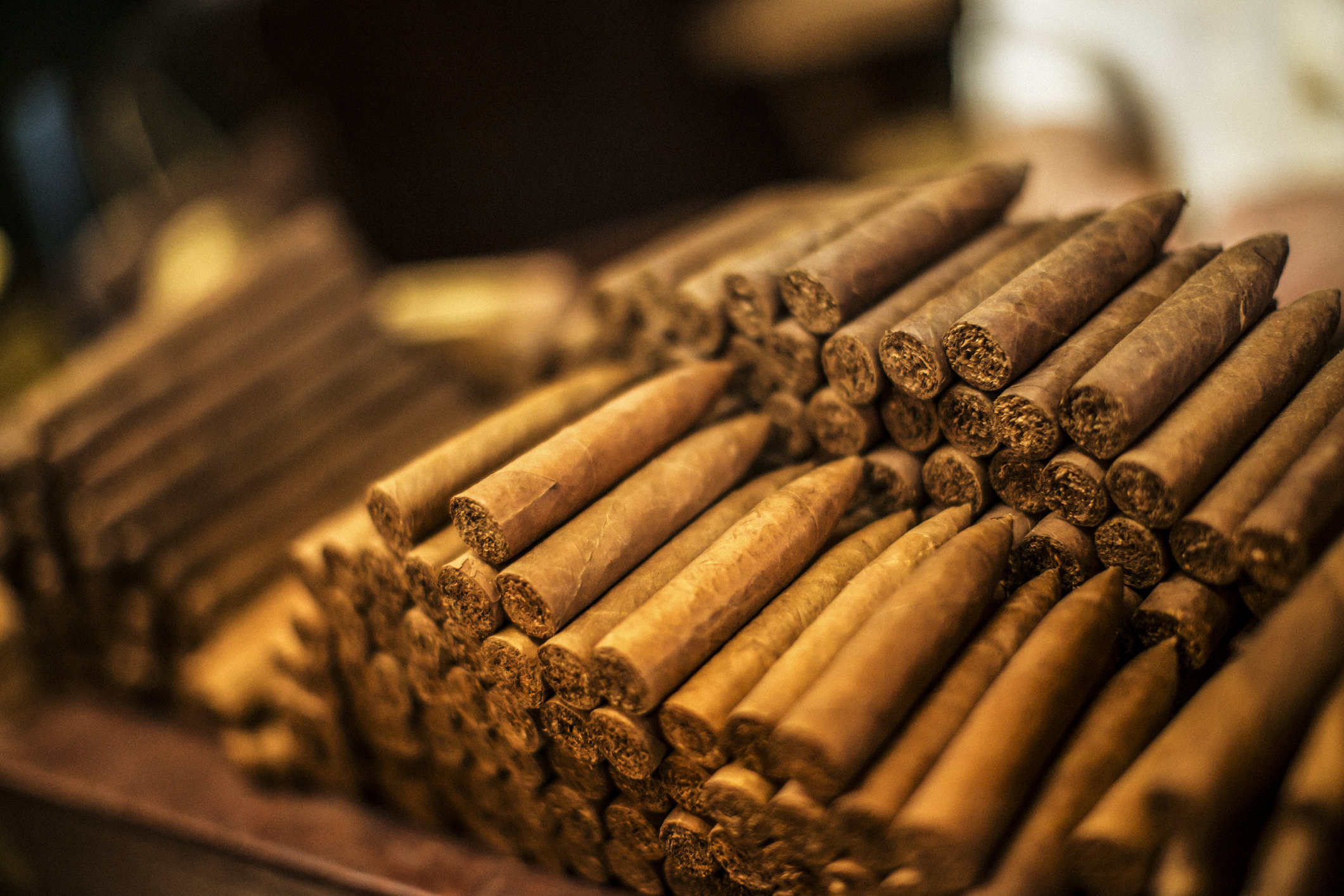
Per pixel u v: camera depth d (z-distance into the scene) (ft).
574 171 13.53
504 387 7.96
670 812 3.44
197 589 5.54
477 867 4.36
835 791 2.75
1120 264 3.53
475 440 3.82
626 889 4.05
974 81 9.14
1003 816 2.63
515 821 4.15
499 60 12.40
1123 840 2.48
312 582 4.08
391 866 4.46
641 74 13.21
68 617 5.88
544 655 3.25
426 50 11.91
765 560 3.29
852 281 3.59
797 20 12.21
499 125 12.98
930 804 2.59
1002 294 3.30
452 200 13.20
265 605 5.73
